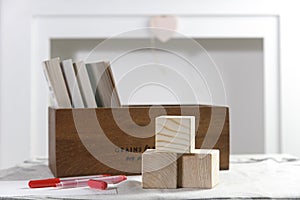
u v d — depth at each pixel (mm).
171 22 1914
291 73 1938
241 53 2045
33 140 1920
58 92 939
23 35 1912
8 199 740
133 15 1916
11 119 1910
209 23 1929
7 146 1911
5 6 1901
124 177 868
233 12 1920
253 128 2096
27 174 981
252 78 2053
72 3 1909
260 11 1921
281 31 1926
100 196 742
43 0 1907
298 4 1924
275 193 747
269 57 1946
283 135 1946
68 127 920
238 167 1028
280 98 1945
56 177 918
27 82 1911
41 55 1921
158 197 729
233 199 724
